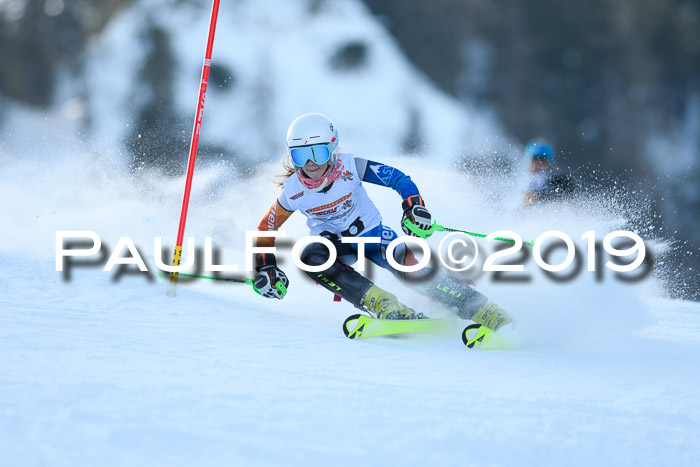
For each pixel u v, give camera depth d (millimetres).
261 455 6777
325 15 167625
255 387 8820
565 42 181125
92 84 160375
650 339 14547
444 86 184125
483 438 7852
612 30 184250
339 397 8680
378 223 14898
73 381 8312
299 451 6977
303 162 13797
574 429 8438
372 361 11250
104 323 12375
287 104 155375
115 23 170750
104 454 6395
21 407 7273
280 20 165875
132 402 7719
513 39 185000
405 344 12891
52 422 6953
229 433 7184
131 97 155875
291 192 14469
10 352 9633
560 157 170750
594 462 7656
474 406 8922
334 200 14391
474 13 188125
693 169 161750
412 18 189250
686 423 9031
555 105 177250
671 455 8023
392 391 9258
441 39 187125
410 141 150625
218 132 149750
